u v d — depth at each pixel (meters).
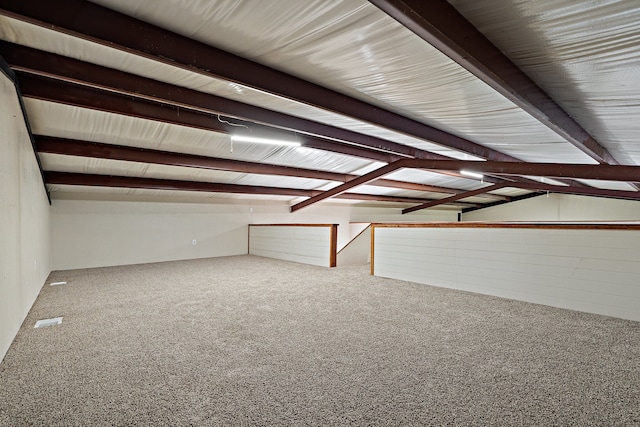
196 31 2.07
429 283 4.61
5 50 2.19
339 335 2.60
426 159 5.92
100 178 5.60
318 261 6.52
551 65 2.20
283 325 2.84
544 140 4.17
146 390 1.77
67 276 5.26
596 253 3.27
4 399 1.67
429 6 1.61
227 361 2.13
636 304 3.04
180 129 4.12
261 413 1.56
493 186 10.29
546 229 3.57
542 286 3.58
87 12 1.82
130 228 6.80
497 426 1.47
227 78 2.34
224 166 5.53
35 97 2.83
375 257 5.36
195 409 1.59
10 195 2.46
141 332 2.66
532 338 2.55
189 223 7.62
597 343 2.46
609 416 1.54
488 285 4.01
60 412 1.56
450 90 2.81
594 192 8.98
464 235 4.24
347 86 2.88
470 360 2.16
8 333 2.31
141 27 1.98
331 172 7.16
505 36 1.91
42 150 3.95
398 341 2.48
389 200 10.95
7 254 2.33
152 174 5.91
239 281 4.84
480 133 4.18
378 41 2.09
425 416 1.54
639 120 3.07
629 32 1.73
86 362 2.11
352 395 1.73
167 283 4.68
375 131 4.44
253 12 1.84
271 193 7.83
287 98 2.72
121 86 2.61
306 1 1.71
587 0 1.53
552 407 1.62
